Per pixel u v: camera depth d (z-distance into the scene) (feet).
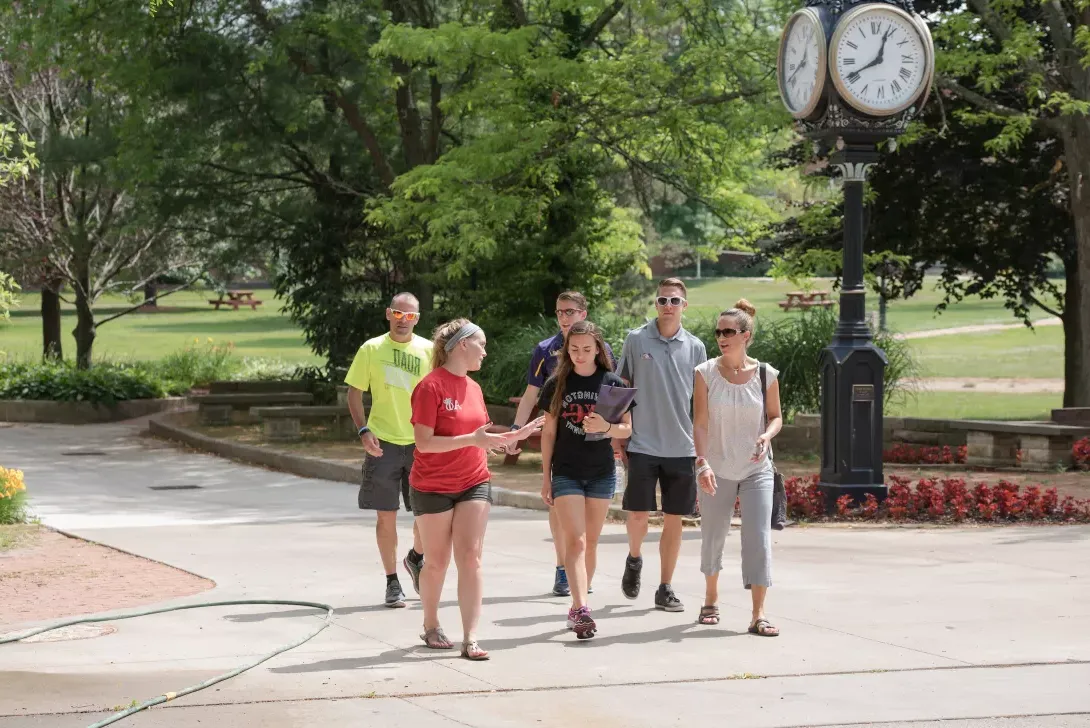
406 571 45.01
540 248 107.55
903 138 85.30
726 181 109.50
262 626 35.73
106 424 126.72
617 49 114.73
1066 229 109.50
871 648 32.81
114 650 32.73
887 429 88.48
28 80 112.57
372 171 126.72
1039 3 93.20
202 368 153.17
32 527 57.26
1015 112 88.28
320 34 108.06
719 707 27.50
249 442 100.32
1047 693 28.55
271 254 137.39
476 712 27.04
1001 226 112.16
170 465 91.66
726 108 92.32
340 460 85.46
